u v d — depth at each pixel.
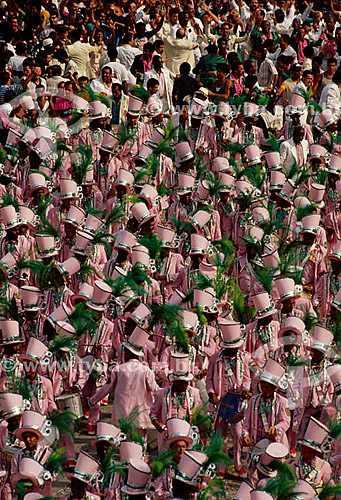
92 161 61.56
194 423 34.47
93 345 41.47
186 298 41.78
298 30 86.88
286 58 80.19
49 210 53.59
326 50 86.12
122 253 46.38
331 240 58.00
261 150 66.56
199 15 92.88
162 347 41.75
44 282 44.47
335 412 37.78
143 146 60.66
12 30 82.25
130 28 82.56
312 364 38.66
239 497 30.75
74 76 74.31
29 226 50.22
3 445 34.88
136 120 63.84
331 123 66.44
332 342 39.66
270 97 77.75
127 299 41.19
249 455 36.28
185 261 49.03
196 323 39.66
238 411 37.69
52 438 34.25
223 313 42.97
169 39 81.19
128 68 78.94
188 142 59.03
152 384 37.28
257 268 48.09
